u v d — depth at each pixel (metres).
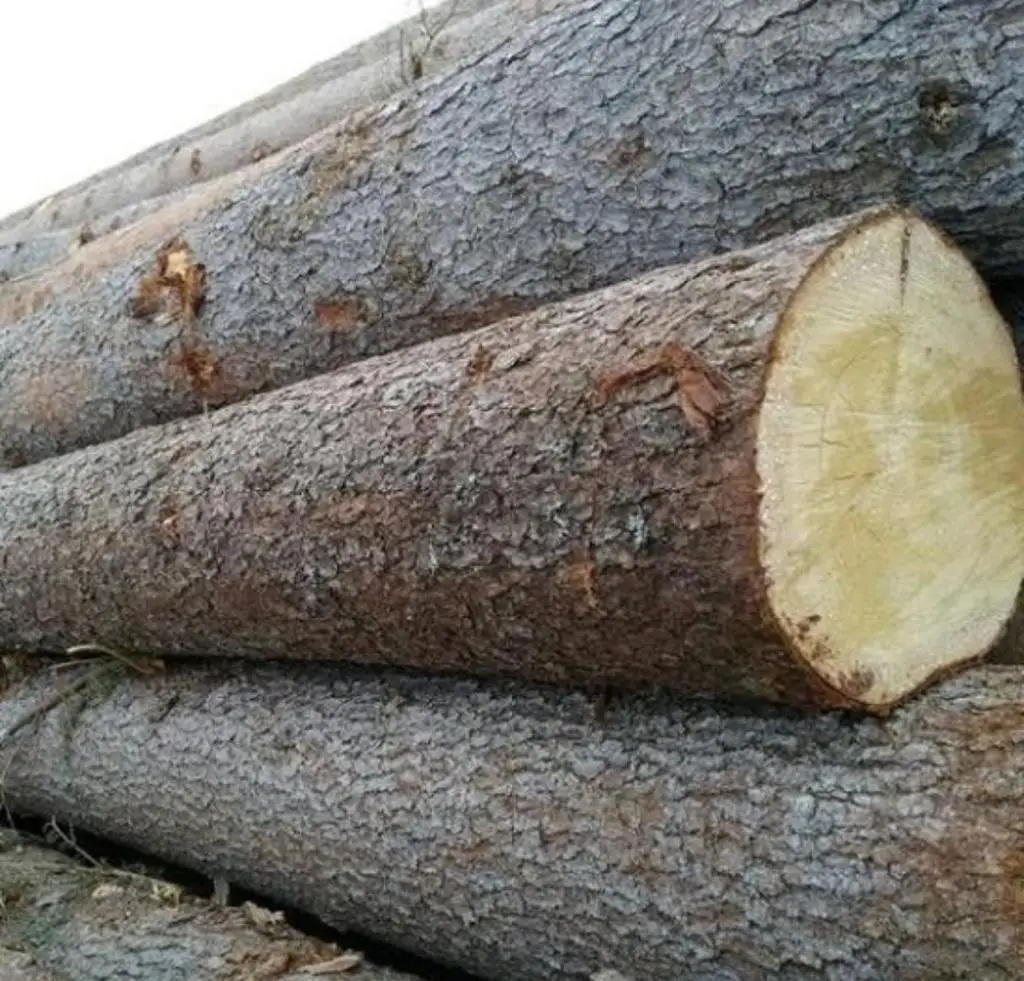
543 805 1.25
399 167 1.60
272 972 1.45
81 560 1.78
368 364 1.51
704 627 1.04
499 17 2.44
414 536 1.25
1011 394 1.18
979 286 1.14
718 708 1.19
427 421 1.27
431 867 1.35
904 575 1.09
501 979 1.38
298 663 1.69
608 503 1.07
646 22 1.35
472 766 1.33
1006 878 0.96
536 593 1.15
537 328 1.25
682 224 1.33
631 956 1.18
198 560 1.56
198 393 1.93
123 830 1.88
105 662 1.97
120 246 2.38
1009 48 1.09
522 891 1.26
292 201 1.75
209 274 1.86
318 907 1.57
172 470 1.66
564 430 1.12
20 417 2.26
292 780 1.52
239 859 1.65
